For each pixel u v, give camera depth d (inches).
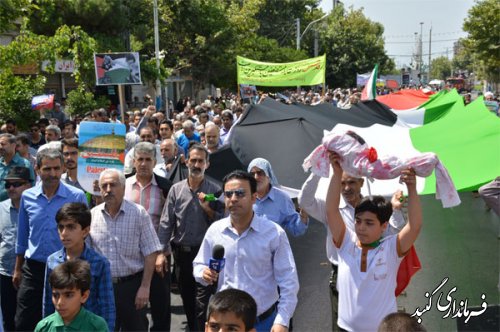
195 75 1242.6
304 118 331.9
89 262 176.1
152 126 434.3
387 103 745.0
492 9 1291.8
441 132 296.8
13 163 272.5
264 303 167.0
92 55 683.4
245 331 115.9
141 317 203.8
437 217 342.0
